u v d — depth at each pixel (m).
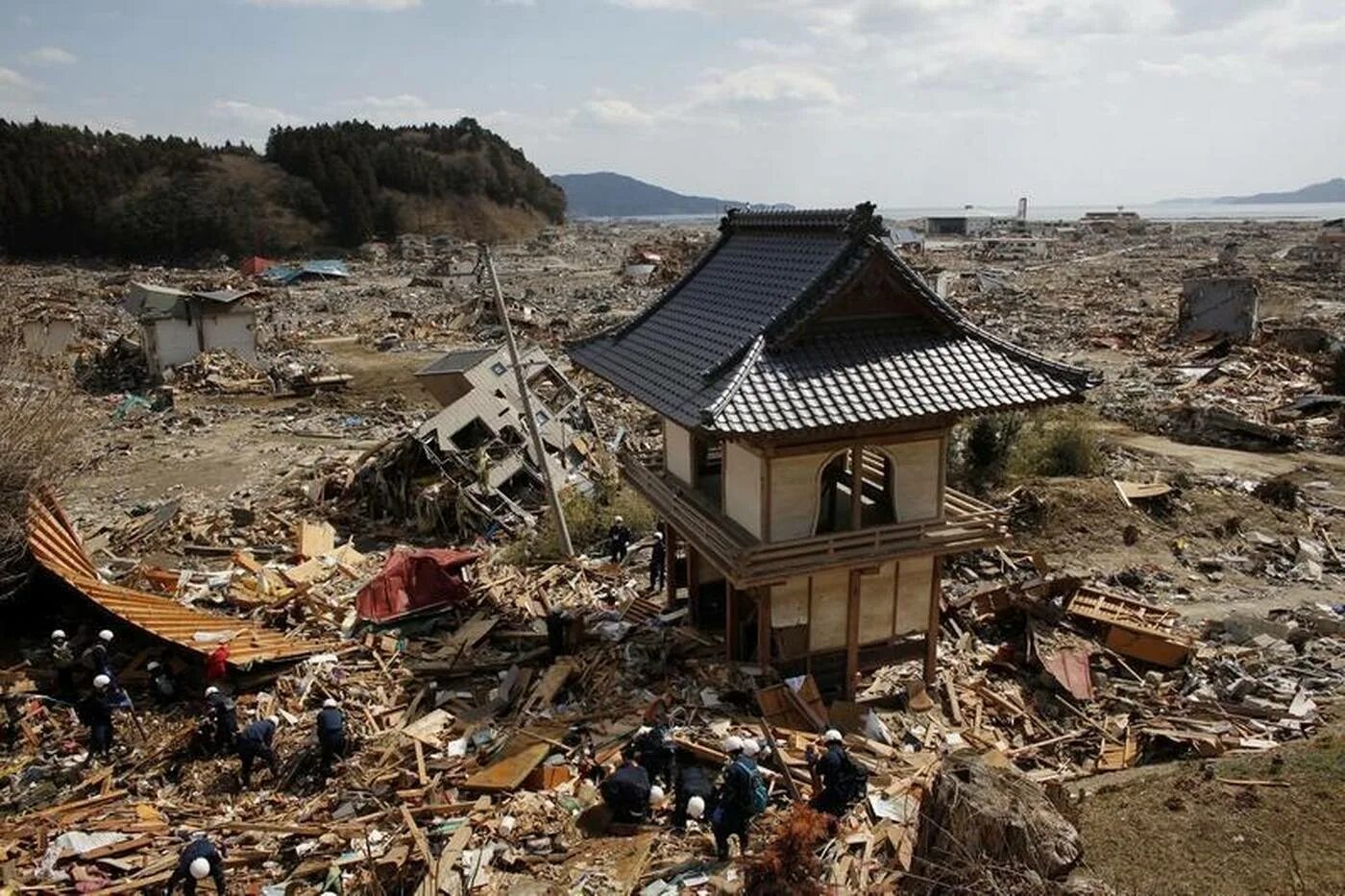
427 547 34.12
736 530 20.98
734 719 19.94
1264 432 45.19
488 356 41.88
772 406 17.94
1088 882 12.84
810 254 21.28
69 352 67.81
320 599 26.95
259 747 18.23
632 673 22.14
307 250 178.75
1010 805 13.30
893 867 14.85
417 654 23.86
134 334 71.38
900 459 20.67
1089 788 17.86
